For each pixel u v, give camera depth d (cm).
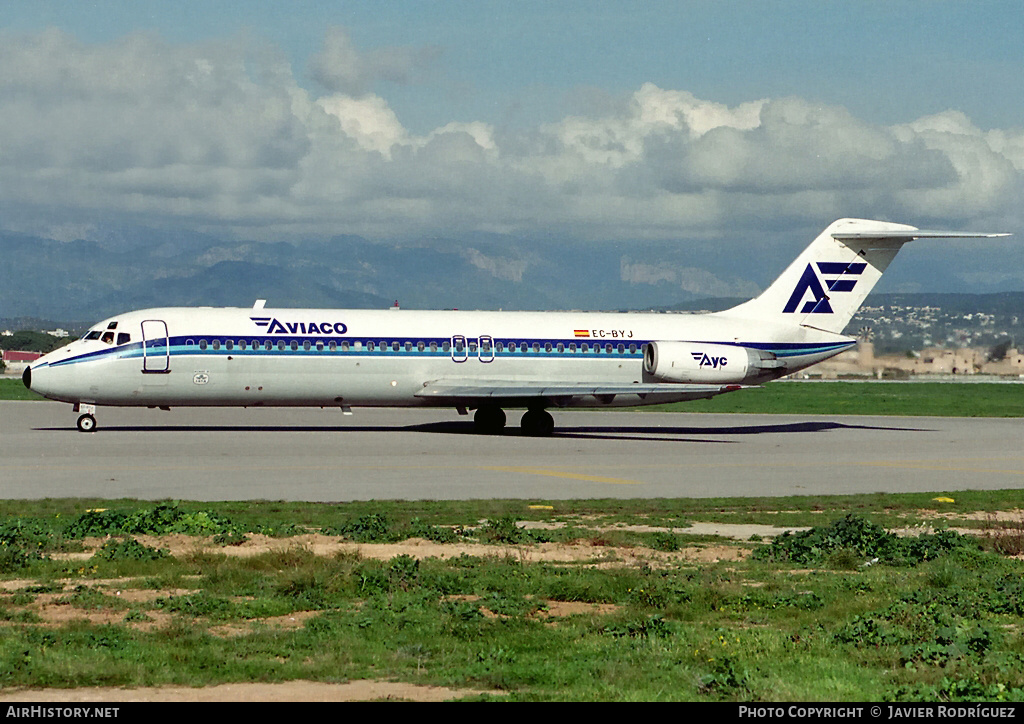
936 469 11825
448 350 14725
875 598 5291
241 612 4825
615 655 4188
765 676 3897
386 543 6712
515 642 4388
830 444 14600
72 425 15388
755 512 8438
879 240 16300
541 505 8481
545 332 15225
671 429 17012
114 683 3759
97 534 6719
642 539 7006
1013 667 4003
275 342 14088
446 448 12800
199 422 16300
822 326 16325
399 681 3847
